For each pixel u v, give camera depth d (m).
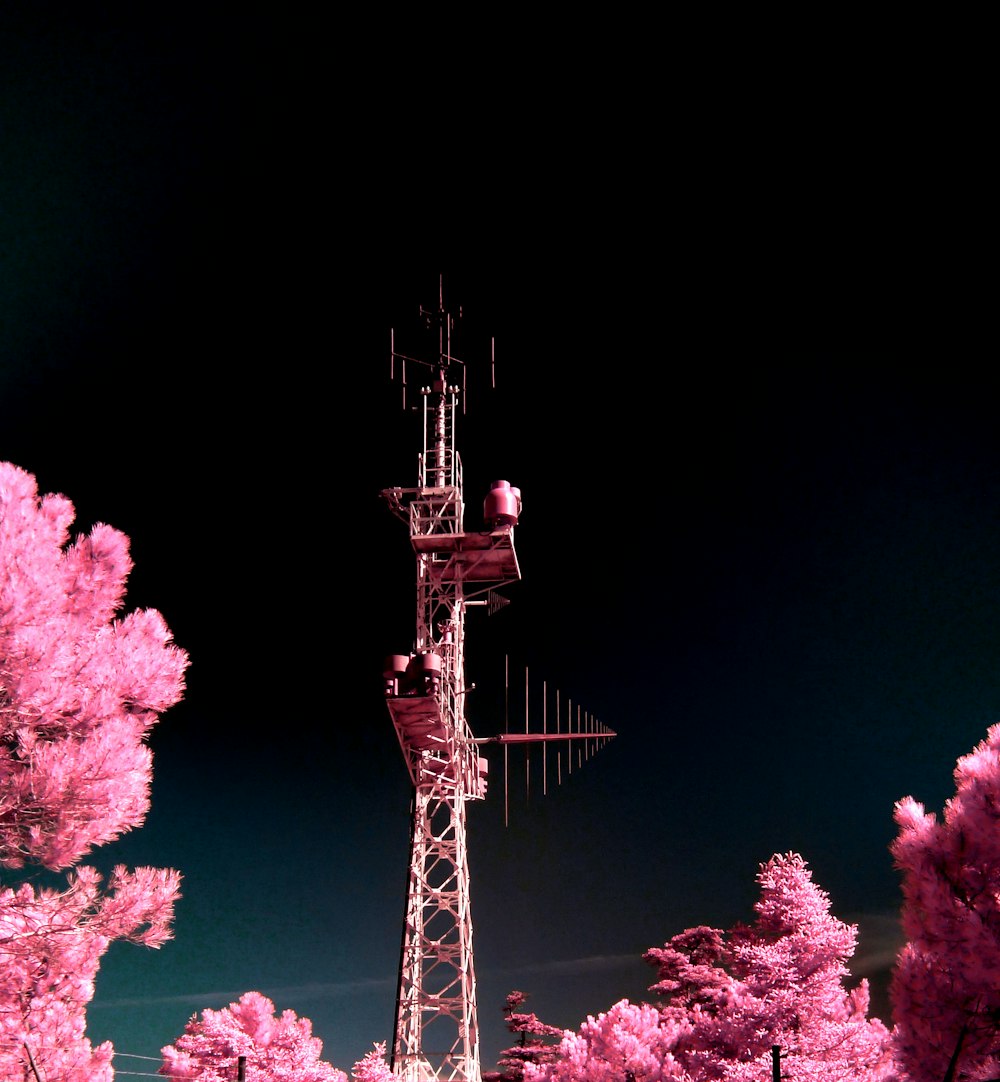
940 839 12.47
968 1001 11.93
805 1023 20.58
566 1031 24.47
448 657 31.58
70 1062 16.02
